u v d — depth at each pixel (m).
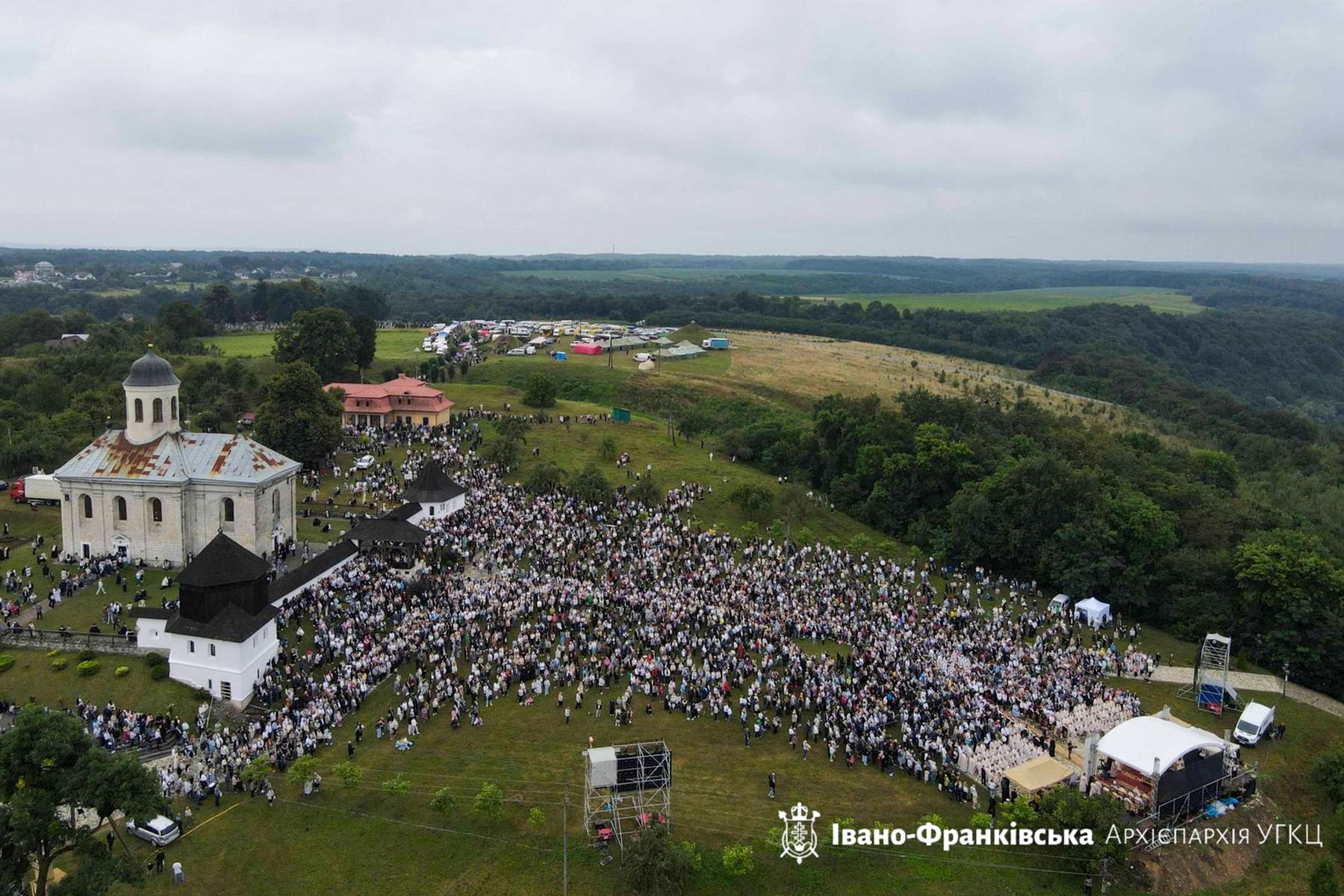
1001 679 81.62
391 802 63.44
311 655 81.44
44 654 81.12
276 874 56.84
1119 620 106.75
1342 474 180.62
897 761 69.50
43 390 170.75
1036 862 60.41
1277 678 96.44
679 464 152.25
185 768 66.88
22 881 55.94
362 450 145.38
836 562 111.81
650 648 84.62
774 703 77.00
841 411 163.75
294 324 191.75
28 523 110.88
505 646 84.00
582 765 67.75
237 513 101.94
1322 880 60.22
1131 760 65.44
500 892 56.09
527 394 174.38
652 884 55.03
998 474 130.88
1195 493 132.25
